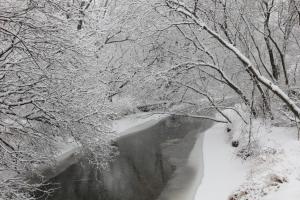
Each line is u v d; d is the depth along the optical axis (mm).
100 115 15156
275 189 9664
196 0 14297
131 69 18766
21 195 10102
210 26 16812
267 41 15266
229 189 11523
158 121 26875
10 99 12148
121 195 12961
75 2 13500
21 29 10781
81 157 17688
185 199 11922
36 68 11750
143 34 16594
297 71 15664
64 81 12969
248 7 15648
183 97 19562
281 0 15297
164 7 15992
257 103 15906
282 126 14406
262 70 16656
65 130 13945
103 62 21219
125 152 19031
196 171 14570
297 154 11234
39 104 12586
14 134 12141
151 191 13109
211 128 21922
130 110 26828
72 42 12430
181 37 17469
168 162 16453
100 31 15352
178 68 16766
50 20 11266
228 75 17828
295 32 15875
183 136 21531
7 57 11742
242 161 13266
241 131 15359
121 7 20359
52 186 14297
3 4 10656
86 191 13602
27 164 11688
